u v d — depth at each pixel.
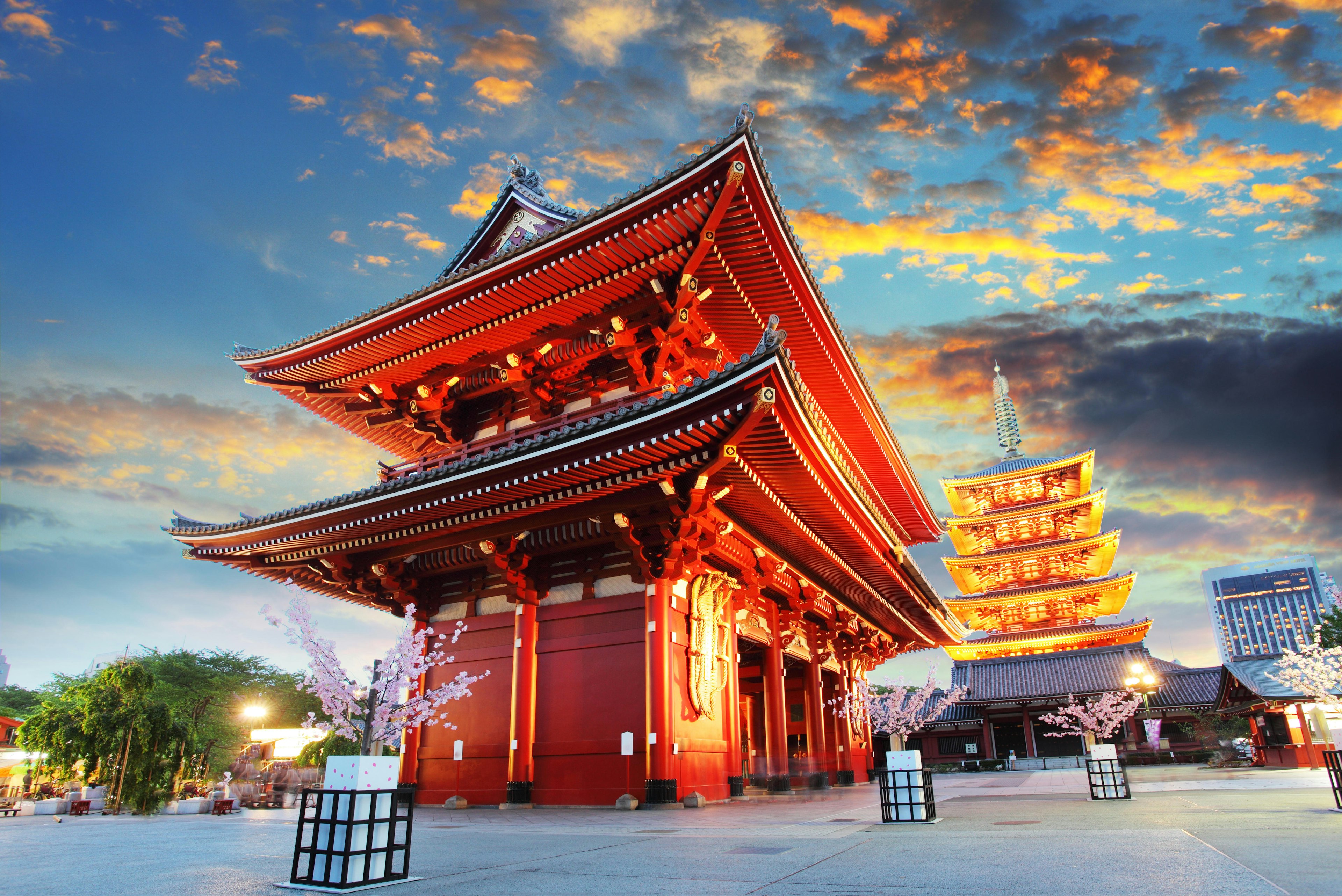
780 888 7.23
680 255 20.72
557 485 18.81
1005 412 82.31
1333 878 6.68
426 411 26.73
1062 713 57.34
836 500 21.59
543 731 20.48
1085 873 7.39
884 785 13.85
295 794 26.53
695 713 20.11
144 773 23.36
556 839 12.20
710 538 19.89
